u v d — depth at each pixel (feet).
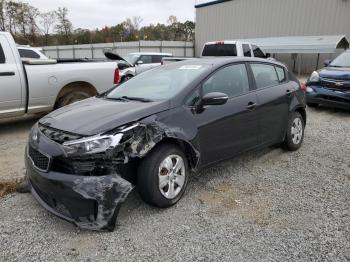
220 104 11.68
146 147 10.08
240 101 13.37
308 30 74.95
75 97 22.67
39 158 10.02
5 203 11.44
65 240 9.38
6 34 19.97
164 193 10.73
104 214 9.30
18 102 20.20
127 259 8.59
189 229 9.87
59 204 9.75
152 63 45.91
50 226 10.06
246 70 14.37
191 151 11.53
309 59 73.56
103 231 9.67
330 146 17.94
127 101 12.22
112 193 9.34
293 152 16.81
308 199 11.71
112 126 9.86
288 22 78.54
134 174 10.30
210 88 12.58
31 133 11.27
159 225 10.07
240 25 89.45
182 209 11.00
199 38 101.09
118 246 9.11
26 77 20.24
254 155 16.25
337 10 69.31
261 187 12.69
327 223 10.16
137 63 44.57
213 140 12.27
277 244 9.16
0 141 19.26
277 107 15.23
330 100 26.66
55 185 9.43
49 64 21.39
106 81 23.80
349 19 67.67
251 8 85.87
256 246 9.08
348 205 11.28
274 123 15.24
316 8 72.79
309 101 27.99
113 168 9.53
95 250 8.95
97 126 9.86
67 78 21.90
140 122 10.20
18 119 25.16
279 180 13.34
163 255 8.73
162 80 13.30
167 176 10.77
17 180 13.11
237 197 11.86
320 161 15.55
